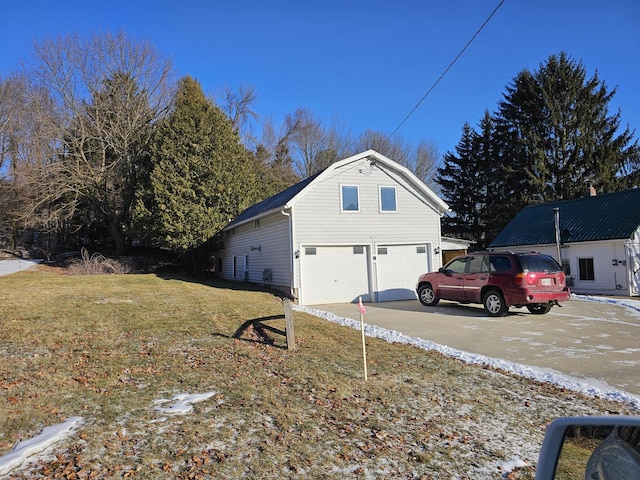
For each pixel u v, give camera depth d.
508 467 3.81
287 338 7.75
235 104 38.06
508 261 12.02
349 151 40.41
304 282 16.11
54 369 6.17
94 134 27.02
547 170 32.97
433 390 5.82
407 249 17.86
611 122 33.25
